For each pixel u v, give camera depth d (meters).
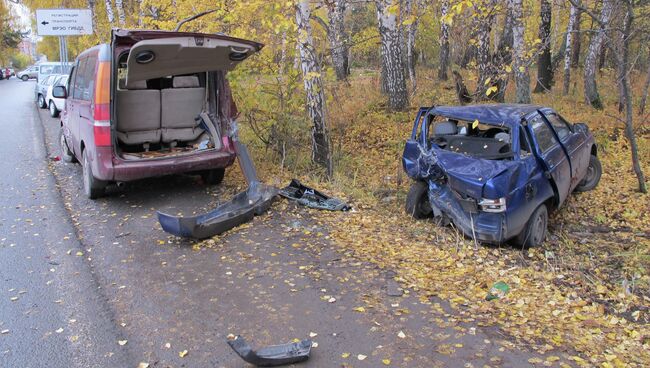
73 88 8.72
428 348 3.70
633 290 4.98
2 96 29.81
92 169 7.05
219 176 8.11
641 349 3.79
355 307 4.33
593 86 14.02
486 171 5.89
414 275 5.05
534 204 6.05
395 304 4.41
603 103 14.47
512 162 5.95
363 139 11.89
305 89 8.58
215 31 9.57
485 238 5.91
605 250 6.29
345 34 14.93
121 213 6.94
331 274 5.01
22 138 13.26
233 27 9.41
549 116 7.17
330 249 5.67
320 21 9.58
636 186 8.75
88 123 7.09
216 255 5.50
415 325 4.04
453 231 6.46
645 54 13.10
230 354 3.67
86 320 4.17
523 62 9.04
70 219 6.70
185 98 7.70
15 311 4.31
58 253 5.57
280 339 3.86
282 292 4.63
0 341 3.85
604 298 4.79
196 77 7.85
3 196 7.73
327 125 8.82
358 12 18.66
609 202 8.06
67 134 9.20
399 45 13.59
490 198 5.74
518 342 3.80
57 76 19.64
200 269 5.14
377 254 5.59
